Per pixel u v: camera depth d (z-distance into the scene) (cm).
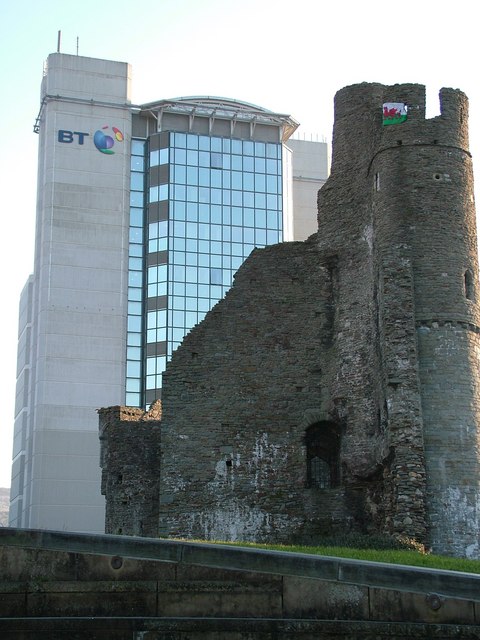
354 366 4025
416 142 3853
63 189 10344
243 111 11000
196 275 10525
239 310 4266
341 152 4278
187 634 1992
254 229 10794
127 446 4459
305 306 4238
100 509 9781
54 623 1998
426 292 3694
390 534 3475
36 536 2081
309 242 4297
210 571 2045
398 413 3538
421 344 3638
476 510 3491
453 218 3794
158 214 10600
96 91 10625
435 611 1952
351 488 3953
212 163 10831
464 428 3569
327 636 1966
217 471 4112
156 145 10750
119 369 10112
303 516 4016
